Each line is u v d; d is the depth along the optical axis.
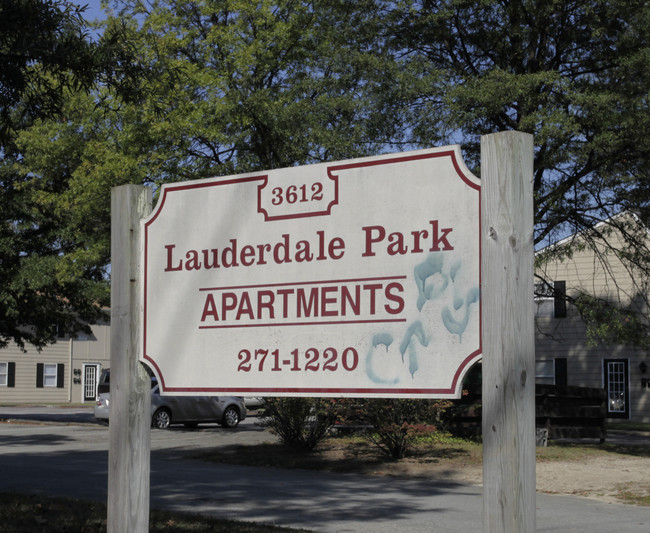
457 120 18.53
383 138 21.16
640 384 31.58
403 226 4.39
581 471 14.95
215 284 5.01
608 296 31.69
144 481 5.16
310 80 22.48
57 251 29.83
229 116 22.38
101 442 20.62
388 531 9.14
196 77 22.42
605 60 20.05
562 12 19.55
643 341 20.41
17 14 9.80
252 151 23.70
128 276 5.28
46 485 12.25
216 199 5.07
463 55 21.56
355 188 4.58
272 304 4.79
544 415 19.59
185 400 26.56
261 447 18.02
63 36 10.42
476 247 4.15
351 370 4.48
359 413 16.20
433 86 19.39
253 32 24.38
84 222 25.31
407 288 4.34
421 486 13.13
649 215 19.88
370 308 4.45
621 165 19.53
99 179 22.56
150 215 5.29
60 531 7.97
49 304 30.09
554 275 33.25
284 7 24.47
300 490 12.48
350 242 4.56
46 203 27.11
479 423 18.77
